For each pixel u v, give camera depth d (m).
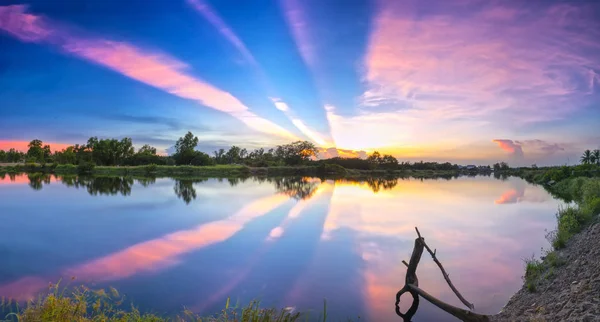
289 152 140.62
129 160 126.38
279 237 18.52
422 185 66.81
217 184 61.06
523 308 8.58
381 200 36.94
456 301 9.86
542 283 10.05
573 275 9.29
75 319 6.36
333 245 16.66
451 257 14.48
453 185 67.00
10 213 26.97
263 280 11.67
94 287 10.92
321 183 70.12
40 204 32.12
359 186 61.69
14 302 9.45
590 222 15.48
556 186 57.12
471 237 18.44
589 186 28.89
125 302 9.60
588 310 6.41
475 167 196.25
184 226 21.73
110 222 23.19
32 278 11.75
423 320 8.64
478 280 11.58
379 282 11.48
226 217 25.25
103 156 125.12
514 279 11.63
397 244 16.89
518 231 19.98
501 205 32.41
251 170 112.19
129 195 40.41
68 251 15.66
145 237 18.55
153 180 70.62
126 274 12.28
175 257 14.62
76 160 123.50
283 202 34.53
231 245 16.69
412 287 9.51
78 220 23.97
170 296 10.14
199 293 10.41
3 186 51.69
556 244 13.56
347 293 10.48
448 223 22.78
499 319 8.35
